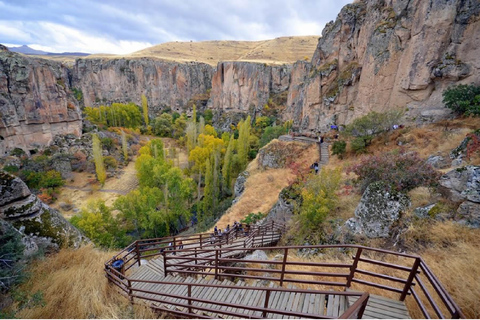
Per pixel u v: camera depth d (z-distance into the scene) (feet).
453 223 21.75
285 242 39.14
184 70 329.72
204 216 101.81
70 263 22.84
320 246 11.86
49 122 164.86
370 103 87.97
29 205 24.77
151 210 85.51
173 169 93.25
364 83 91.25
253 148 169.78
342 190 40.88
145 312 15.43
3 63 141.28
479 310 12.41
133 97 333.83
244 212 71.77
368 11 97.96
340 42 114.32
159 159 128.47
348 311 6.76
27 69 149.48
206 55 463.42
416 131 58.29
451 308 7.98
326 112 111.65
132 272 22.33
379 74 83.92
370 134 69.21
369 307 11.16
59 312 15.40
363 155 65.36
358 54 104.12
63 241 25.71
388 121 66.39
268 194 77.30
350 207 34.71
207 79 358.64
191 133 173.68
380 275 11.21
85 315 15.16
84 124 205.46
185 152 210.38
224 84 284.61
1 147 138.72
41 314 14.89
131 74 326.24
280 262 13.17
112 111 238.48
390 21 83.15
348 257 25.29
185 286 18.19
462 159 31.94
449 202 23.94
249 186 87.35
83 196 132.26
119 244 76.18
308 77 133.49
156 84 325.42
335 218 33.99
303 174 57.00
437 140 48.24
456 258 17.28
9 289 16.96
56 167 147.13
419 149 49.06
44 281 18.52
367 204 28.96
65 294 17.15
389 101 80.89
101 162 139.03
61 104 171.01
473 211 21.11
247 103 269.85
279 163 92.63
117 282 19.08
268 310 10.66
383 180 30.07
